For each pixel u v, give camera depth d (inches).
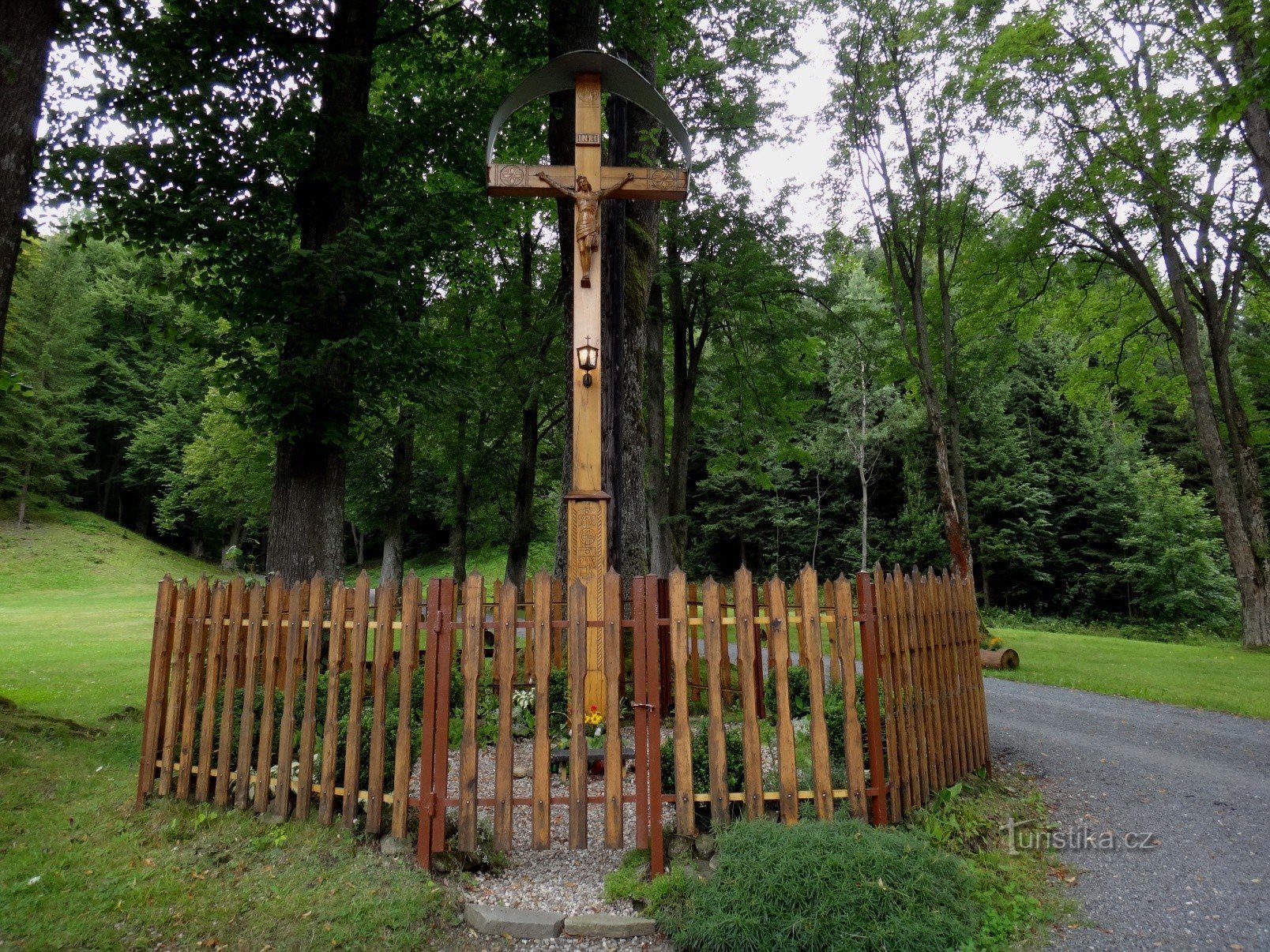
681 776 150.8
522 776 206.1
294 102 351.9
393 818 156.5
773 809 160.4
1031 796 208.8
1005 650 471.5
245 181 321.7
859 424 1114.1
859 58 572.4
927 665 192.4
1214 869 164.7
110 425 1496.1
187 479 1263.5
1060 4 512.1
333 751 164.6
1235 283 617.9
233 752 185.6
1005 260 642.8
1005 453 1058.7
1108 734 296.4
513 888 146.5
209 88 316.2
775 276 601.3
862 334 867.4
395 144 398.3
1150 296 624.4
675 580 155.6
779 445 754.2
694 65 572.4
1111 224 628.7
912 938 119.0
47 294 1275.8
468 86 463.2
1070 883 156.9
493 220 458.9
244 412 309.4
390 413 631.2
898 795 165.5
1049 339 1121.4
